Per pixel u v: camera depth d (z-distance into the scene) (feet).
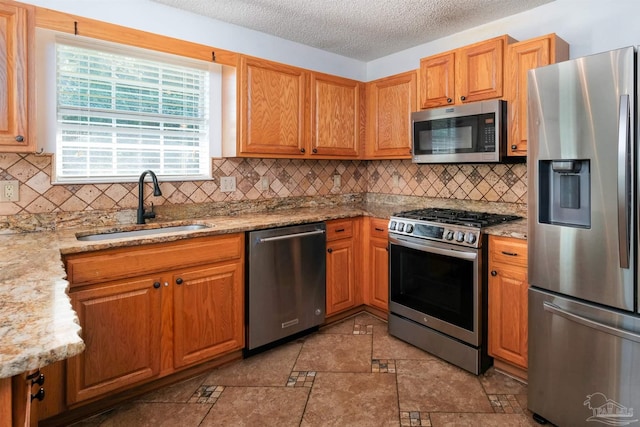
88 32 6.70
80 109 7.36
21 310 2.85
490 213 9.07
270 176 10.12
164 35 7.98
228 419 5.98
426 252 8.09
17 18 5.63
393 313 8.95
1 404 2.30
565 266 5.57
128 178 7.90
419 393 6.66
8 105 5.60
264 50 9.71
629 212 4.83
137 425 5.84
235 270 7.55
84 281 5.71
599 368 5.19
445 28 9.33
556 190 5.82
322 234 9.05
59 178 7.20
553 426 5.82
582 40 7.57
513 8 8.21
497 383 6.98
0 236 6.34
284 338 8.66
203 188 8.91
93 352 5.88
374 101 10.71
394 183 11.58
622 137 4.79
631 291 4.89
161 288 6.57
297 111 9.45
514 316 6.92
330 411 6.17
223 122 9.11
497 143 7.66
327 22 8.98
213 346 7.31
